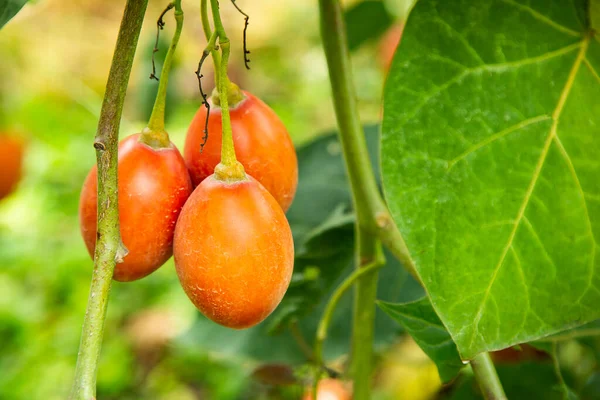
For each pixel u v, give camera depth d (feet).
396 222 1.65
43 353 5.20
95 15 8.68
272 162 1.82
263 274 1.69
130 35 1.64
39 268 5.71
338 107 2.11
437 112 1.66
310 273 2.47
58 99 7.43
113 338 5.31
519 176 1.68
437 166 1.66
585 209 1.68
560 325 1.66
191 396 5.02
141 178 1.76
